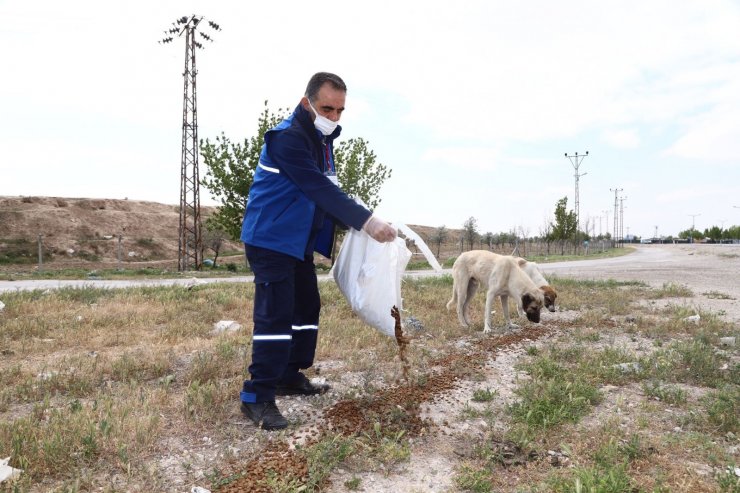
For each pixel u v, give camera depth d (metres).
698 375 5.20
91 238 54.28
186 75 30.39
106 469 3.04
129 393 4.38
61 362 5.34
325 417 3.89
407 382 4.73
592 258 45.84
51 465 3.00
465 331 7.83
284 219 3.62
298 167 3.51
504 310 8.50
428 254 3.82
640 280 16.91
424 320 8.37
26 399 4.23
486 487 2.87
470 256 8.27
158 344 6.25
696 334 7.27
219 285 12.92
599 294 11.99
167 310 8.45
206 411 3.91
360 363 5.43
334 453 3.19
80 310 8.42
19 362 5.41
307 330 4.34
